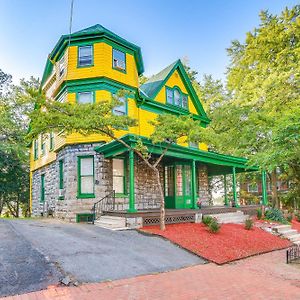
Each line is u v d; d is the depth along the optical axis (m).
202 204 21.64
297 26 21.69
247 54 24.66
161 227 12.77
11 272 6.55
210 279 7.57
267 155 12.09
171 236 11.62
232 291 6.68
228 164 19.42
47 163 20.23
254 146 20.22
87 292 6.02
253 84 22.19
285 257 11.16
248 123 20.42
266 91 20.28
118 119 11.68
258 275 8.34
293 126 10.28
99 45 16.88
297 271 9.07
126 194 16.70
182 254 9.89
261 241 13.14
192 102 22.58
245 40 24.67
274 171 24.50
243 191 32.88
